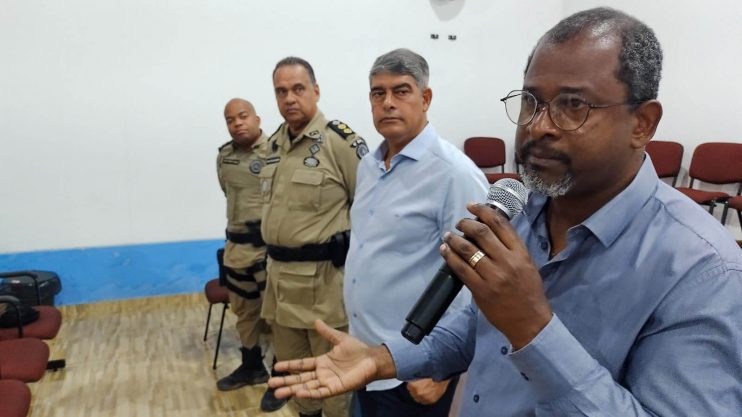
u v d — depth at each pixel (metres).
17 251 3.60
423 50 4.53
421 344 0.90
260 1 3.94
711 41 3.64
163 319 3.63
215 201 4.04
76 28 3.54
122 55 3.66
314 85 2.07
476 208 0.61
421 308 0.70
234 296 2.72
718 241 0.59
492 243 0.57
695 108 3.80
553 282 0.72
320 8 4.12
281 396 0.82
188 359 3.00
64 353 3.05
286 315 2.07
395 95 1.50
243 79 3.99
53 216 3.65
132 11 3.64
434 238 1.47
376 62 1.56
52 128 3.57
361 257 1.56
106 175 3.74
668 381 0.55
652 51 0.60
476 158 4.70
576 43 0.60
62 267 3.69
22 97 3.48
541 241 0.77
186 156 3.92
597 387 0.57
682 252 0.60
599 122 0.59
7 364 1.98
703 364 0.54
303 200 1.99
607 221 0.66
